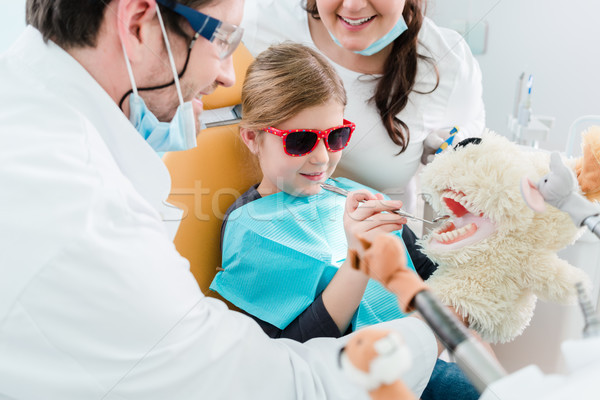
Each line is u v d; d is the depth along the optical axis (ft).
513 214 1.44
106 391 1.38
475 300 1.42
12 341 1.32
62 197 1.34
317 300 1.93
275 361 1.53
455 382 1.58
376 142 2.80
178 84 1.69
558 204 1.41
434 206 1.65
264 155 2.29
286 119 2.15
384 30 2.60
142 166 1.84
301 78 2.14
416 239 1.74
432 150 2.87
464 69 2.93
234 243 2.22
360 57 2.82
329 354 1.58
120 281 1.35
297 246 2.12
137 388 1.39
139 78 1.69
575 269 1.38
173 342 1.40
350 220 1.78
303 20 3.17
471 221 1.54
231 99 2.61
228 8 1.65
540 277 1.38
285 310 2.05
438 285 1.48
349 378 1.31
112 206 1.43
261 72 2.21
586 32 2.23
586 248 1.39
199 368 1.42
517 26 2.42
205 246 2.35
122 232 1.43
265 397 1.49
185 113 1.78
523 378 1.05
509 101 2.58
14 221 1.30
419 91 2.85
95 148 1.53
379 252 1.56
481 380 1.11
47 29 1.60
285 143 2.18
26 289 1.28
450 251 1.52
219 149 2.36
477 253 1.48
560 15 2.26
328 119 2.19
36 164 1.38
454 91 2.91
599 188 1.39
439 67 2.88
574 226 1.39
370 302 1.78
